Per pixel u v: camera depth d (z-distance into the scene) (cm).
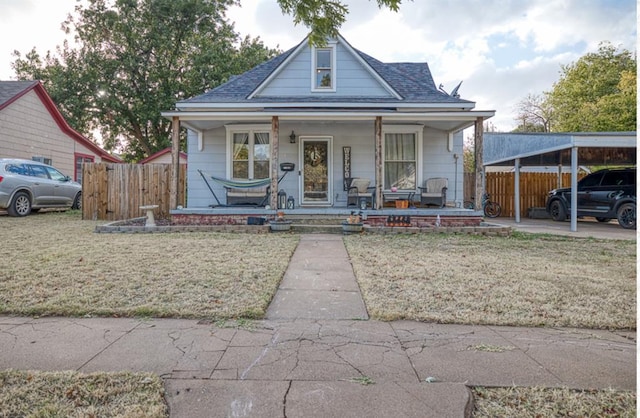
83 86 2311
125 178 1134
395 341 293
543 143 1180
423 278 470
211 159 1144
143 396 212
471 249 671
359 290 427
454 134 1135
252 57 2508
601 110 2380
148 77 2423
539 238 836
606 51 2844
